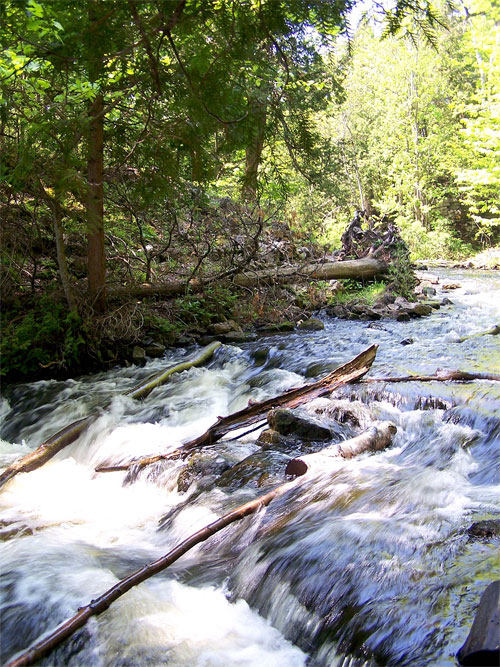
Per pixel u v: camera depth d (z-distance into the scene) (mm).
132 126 7488
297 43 3135
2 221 9391
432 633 2842
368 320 11289
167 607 3555
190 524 4652
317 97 4973
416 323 10555
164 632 3330
